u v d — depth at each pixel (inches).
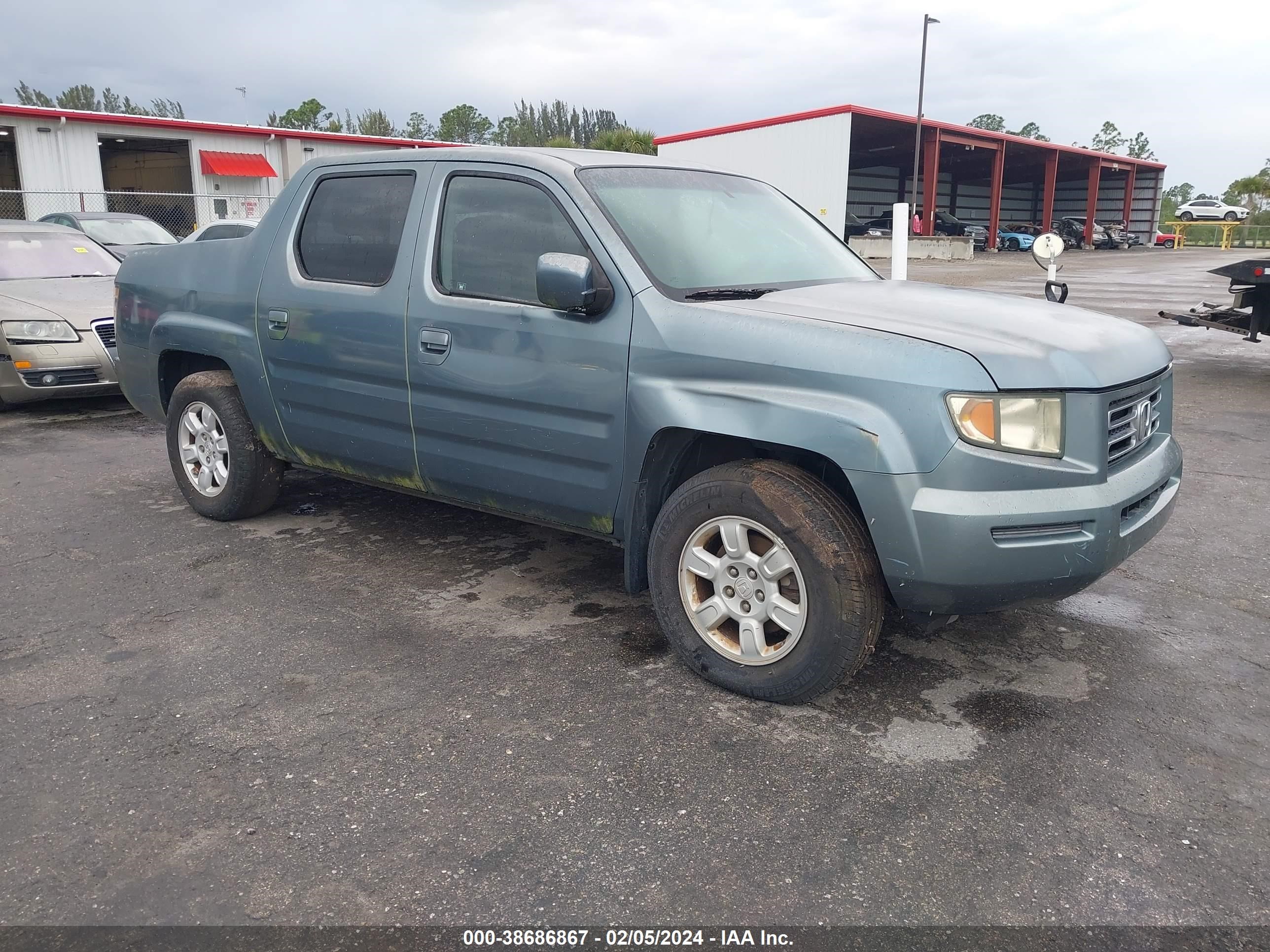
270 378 179.3
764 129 1563.7
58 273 358.9
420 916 89.0
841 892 92.3
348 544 191.8
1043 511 112.4
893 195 2126.0
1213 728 122.7
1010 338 119.4
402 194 160.2
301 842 99.3
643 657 142.1
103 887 92.7
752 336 123.2
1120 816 104.3
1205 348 472.4
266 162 1285.7
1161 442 138.3
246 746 117.3
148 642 146.7
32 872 94.8
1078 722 124.0
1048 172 1937.7
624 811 104.7
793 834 100.8
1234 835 101.1
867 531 121.9
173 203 1226.6
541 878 94.1
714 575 129.3
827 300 135.0
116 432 300.4
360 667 138.4
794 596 124.2
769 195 178.9
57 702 128.1
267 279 177.3
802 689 124.0
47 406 344.8
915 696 130.7
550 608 160.2
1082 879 94.2
